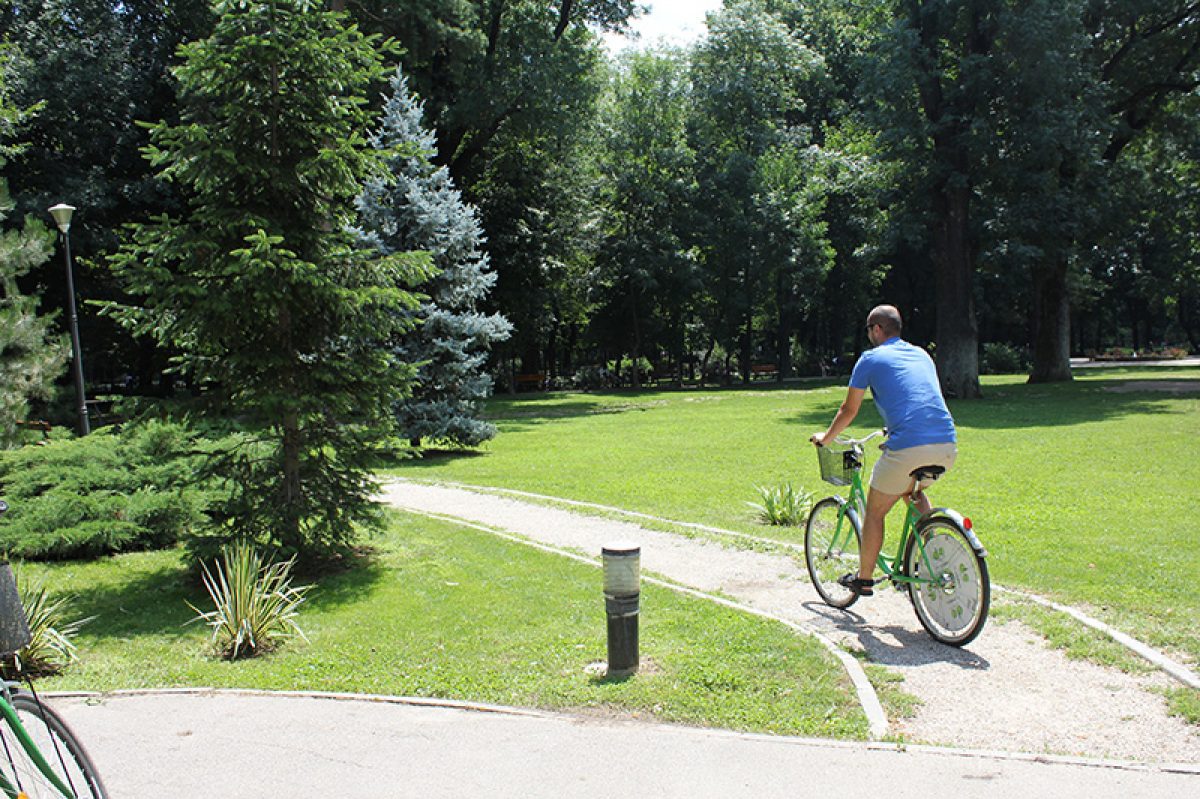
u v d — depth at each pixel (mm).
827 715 4668
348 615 7070
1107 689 4926
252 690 5359
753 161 42812
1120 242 37812
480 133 31500
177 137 7898
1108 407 22938
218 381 8641
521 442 20359
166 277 7598
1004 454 14992
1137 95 31422
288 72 8203
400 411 17719
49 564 9344
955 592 5734
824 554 6926
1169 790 3744
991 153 26250
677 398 35875
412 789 3992
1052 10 24781
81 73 24453
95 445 11195
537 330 42281
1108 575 7270
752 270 43031
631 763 4184
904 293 50938
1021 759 4090
